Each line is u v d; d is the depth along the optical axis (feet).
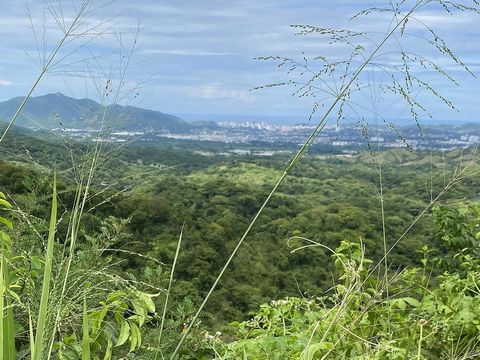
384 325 8.30
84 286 5.93
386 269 7.97
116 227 8.45
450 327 8.64
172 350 7.62
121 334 5.54
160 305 8.25
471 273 10.41
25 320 6.37
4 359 4.62
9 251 5.93
